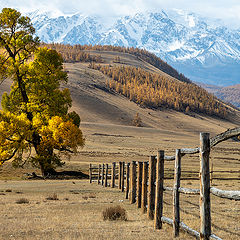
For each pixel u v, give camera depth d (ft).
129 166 119.24
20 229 60.29
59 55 245.24
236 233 59.77
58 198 116.16
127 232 57.26
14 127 233.14
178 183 54.54
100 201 108.68
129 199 106.52
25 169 295.07
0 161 236.02
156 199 61.77
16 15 234.17
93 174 207.41
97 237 52.24
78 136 243.40
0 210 86.43
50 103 247.70
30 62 244.01
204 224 43.29
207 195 43.68
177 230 54.13
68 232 57.41
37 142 252.83
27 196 124.98
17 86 249.96
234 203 109.29
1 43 234.58
